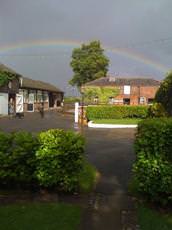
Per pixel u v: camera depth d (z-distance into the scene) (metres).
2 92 50.03
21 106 58.72
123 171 11.93
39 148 8.81
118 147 18.14
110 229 7.08
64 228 6.86
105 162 13.59
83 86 79.88
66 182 8.76
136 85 79.81
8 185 9.18
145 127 8.35
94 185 9.98
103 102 76.50
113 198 8.88
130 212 7.99
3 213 7.49
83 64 91.88
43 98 73.12
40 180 8.77
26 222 7.05
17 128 29.45
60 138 8.80
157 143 8.09
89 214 7.77
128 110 41.28
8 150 8.92
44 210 7.73
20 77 57.88
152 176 8.12
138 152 8.48
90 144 19.22
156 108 20.59
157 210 8.07
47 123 35.78
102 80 82.62
